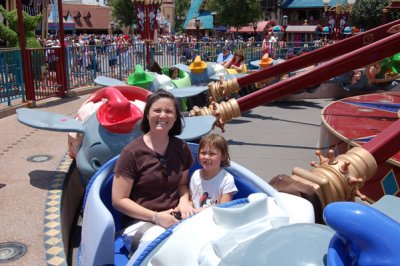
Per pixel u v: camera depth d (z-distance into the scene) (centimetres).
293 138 744
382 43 539
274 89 572
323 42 2064
